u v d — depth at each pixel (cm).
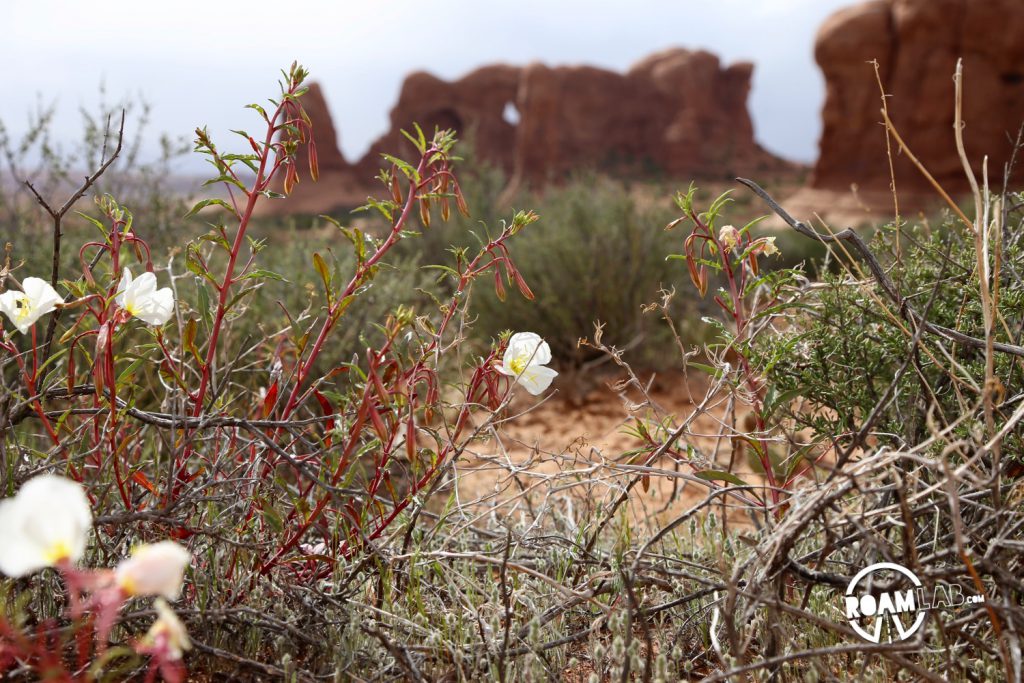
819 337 238
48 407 239
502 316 609
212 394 215
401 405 195
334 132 6244
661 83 6888
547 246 625
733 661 177
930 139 2803
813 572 171
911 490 190
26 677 160
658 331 620
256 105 186
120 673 172
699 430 420
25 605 174
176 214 465
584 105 6844
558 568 216
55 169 454
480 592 215
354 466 199
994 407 187
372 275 204
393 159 196
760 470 256
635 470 210
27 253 393
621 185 764
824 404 237
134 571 110
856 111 2925
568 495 271
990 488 170
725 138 7050
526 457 371
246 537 204
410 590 201
